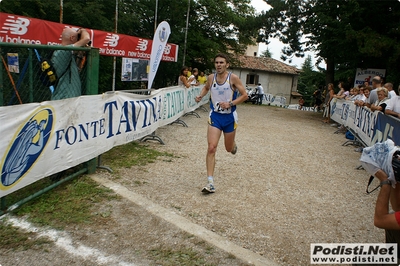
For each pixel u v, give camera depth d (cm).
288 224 369
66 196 390
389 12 1289
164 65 1728
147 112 641
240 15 1950
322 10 1480
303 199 446
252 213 388
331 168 614
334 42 1430
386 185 214
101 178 453
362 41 1230
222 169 550
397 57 1184
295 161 642
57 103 380
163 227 338
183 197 419
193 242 315
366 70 1405
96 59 451
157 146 667
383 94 688
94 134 460
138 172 498
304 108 3044
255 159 630
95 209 365
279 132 972
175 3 1689
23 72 359
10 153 324
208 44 1777
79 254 287
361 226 377
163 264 281
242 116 1303
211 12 1808
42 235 310
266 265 289
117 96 516
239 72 3534
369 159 221
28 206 358
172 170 523
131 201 389
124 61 1191
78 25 1348
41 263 271
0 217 331
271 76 3631
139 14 1622
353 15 1284
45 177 406
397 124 508
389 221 210
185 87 981
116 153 586
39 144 360
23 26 845
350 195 475
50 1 1291
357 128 813
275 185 493
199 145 705
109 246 301
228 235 334
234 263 288
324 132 1059
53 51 418
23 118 334
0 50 310
